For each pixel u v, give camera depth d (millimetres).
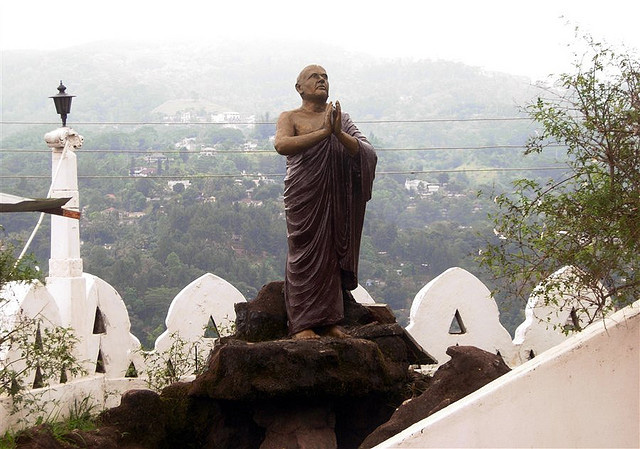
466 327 17422
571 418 9430
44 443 12289
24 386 14641
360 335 13430
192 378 15633
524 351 17609
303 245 13398
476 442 9352
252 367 12391
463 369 12016
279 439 12586
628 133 10906
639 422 9492
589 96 11195
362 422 13023
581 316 17469
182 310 17344
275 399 12414
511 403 9398
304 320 13297
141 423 13000
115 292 17344
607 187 10938
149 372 16703
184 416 13117
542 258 11328
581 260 10977
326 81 13852
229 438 12992
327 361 12398
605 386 9500
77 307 16469
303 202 13367
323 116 13781
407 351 13859
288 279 13500
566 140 11445
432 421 9391
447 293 17328
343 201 13523
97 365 16984
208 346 17312
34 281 15203
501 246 11859
